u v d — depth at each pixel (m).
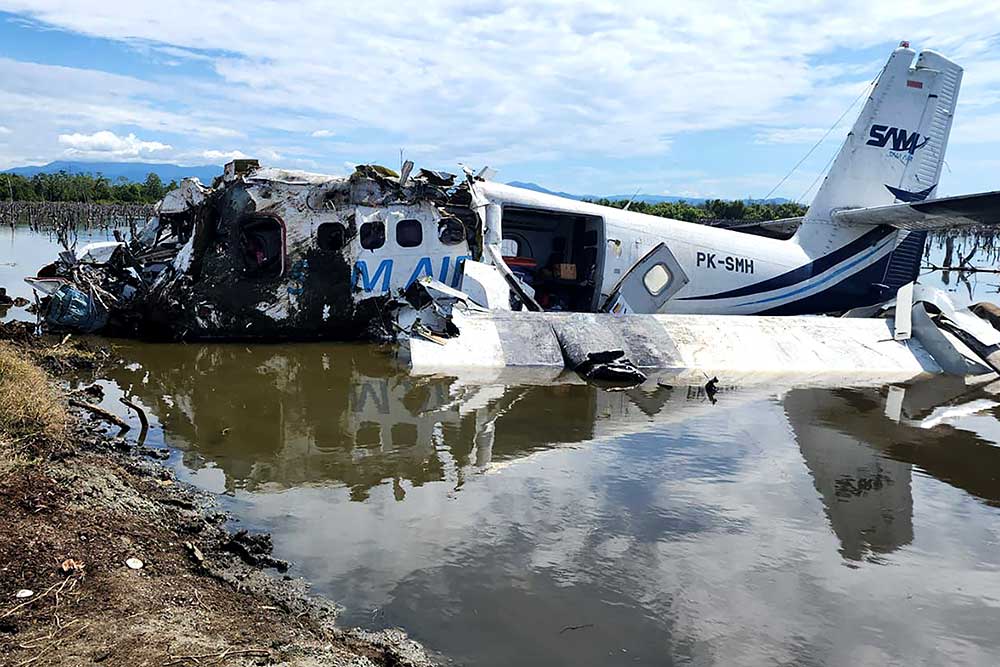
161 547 4.29
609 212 14.40
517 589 4.02
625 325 11.24
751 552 4.58
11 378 6.43
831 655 3.51
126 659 3.03
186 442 6.43
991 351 10.70
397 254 12.05
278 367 9.72
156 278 11.77
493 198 13.13
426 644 3.50
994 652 3.58
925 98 16.19
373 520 4.88
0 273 19.80
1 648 3.04
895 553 4.64
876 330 11.91
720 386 9.51
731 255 15.34
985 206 13.80
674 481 5.79
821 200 16.23
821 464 6.31
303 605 3.80
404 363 10.14
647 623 3.74
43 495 4.58
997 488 5.84
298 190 11.65
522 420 7.48
